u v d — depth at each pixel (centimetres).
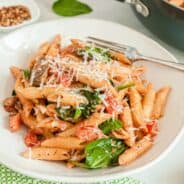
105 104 70
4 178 67
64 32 83
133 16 94
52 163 68
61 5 93
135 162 67
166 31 83
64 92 70
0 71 78
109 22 83
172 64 78
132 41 82
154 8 81
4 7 93
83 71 72
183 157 73
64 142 69
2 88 77
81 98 70
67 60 74
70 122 70
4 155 67
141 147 68
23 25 90
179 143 74
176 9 78
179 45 84
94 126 69
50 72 73
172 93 76
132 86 75
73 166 67
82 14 94
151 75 79
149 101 74
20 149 69
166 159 72
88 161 67
